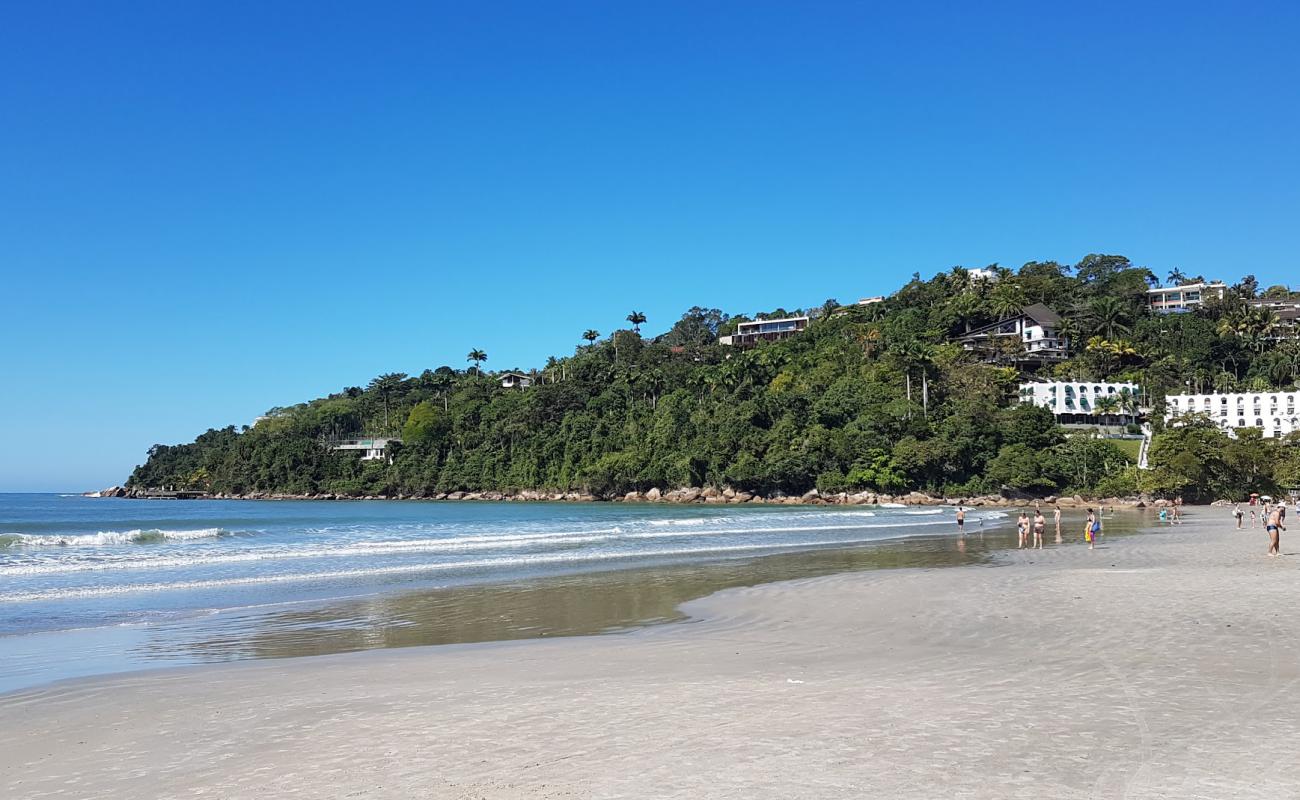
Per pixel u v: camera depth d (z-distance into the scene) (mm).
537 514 87500
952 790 6812
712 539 45969
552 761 7961
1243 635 13602
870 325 142250
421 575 28578
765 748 8109
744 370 132875
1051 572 24562
